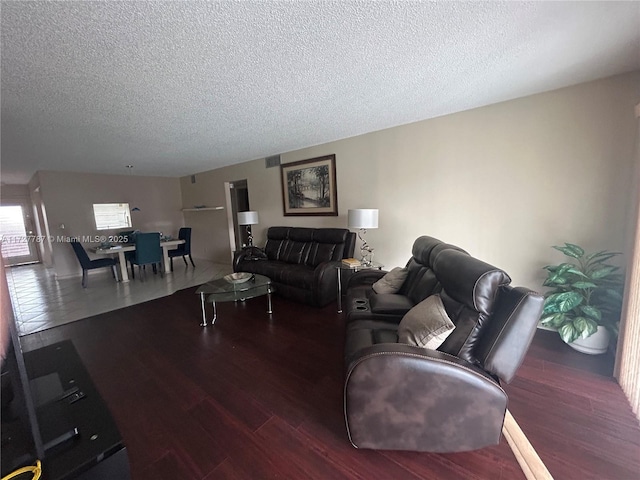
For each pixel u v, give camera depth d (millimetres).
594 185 2297
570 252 2197
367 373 1298
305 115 2818
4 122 2578
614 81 2141
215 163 5527
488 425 1296
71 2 1146
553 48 1694
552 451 1383
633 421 1550
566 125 2359
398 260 3561
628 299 1760
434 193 3158
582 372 1980
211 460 1405
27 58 1563
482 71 1985
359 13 1310
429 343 1470
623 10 1331
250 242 5594
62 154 4070
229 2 1195
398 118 3068
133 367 2279
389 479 1273
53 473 828
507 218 2730
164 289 4582
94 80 1870
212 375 2135
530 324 1280
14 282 5461
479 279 1381
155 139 3451
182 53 1599
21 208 8008
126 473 959
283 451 1445
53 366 1385
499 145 2693
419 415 1309
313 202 4402
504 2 1262
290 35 1472
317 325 2977
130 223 6668
